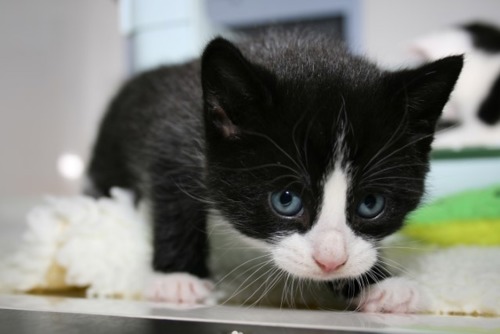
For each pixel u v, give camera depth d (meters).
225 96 0.23
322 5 0.43
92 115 0.45
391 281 0.23
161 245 0.26
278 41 0.28
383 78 0.23
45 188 0.47
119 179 0.34
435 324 0.18
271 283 0.24
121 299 0.23
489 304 0.21
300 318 0.19
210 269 0.26
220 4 0.42
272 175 0.22
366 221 0.23
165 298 0.24
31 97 0.45
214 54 0.22
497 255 0.25
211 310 0.20
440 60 0.23
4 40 0.44
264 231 0.23
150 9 0.41
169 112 0.28
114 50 0.44
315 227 0.22
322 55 0.26
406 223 0.25
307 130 0.22
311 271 0.22
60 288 0.25
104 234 0.26
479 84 0.45
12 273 0.25
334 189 0.22
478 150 0.38
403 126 0.23
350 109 0.22
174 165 0.26
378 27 0.46
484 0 0.47
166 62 0.37
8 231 0.33
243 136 0.23
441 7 0.47
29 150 0.47
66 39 0.45
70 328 0.17
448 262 0.25
